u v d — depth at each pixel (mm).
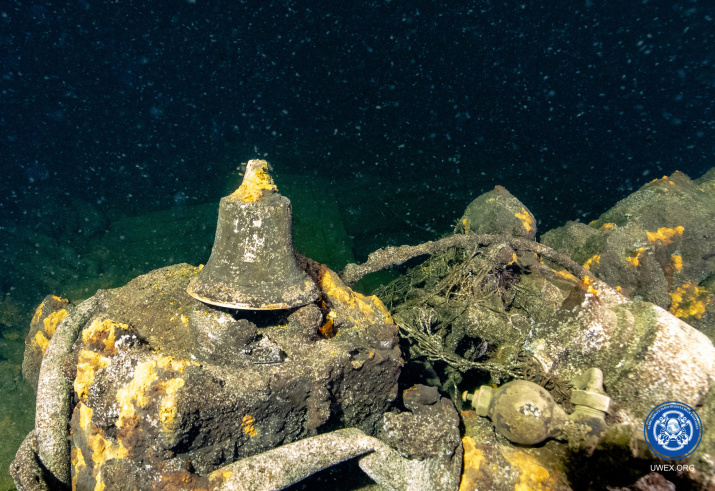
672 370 976
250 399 900
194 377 870
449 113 8578
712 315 1575
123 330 946
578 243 1666
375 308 1185
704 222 1594
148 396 855
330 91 8805
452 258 1603
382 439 1045
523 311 1410
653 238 1578
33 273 2721
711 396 942
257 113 8320
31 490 966
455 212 3453
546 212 3781
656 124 8430
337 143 6348
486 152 5922
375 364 1030
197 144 6453
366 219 3223
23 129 7508
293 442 964
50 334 1225
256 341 948
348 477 1273
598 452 932
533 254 1509
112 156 6258
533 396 989
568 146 6559
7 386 1777
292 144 6230
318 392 942
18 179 5520
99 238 3057
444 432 1005
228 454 918
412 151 5934
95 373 929
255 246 949
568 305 1155
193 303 1123
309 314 991
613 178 4984
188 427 853
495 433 1081
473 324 1312
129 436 864
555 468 971
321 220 2727
